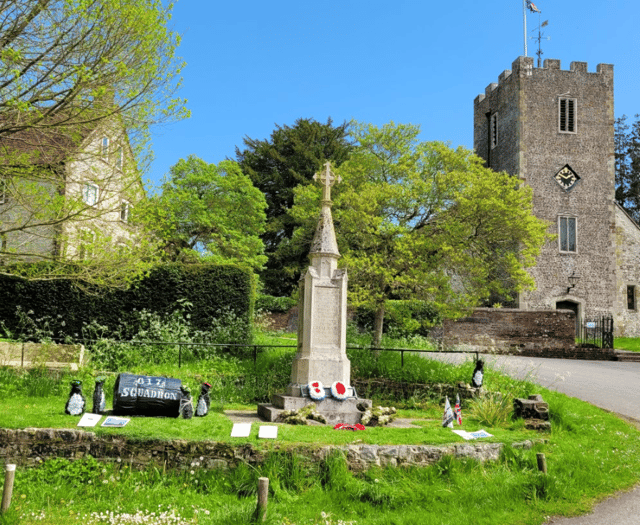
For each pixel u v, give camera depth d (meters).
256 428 7.71
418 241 14.00
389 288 15.61
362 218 14.37
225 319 15.62
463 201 13.91
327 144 38.81
